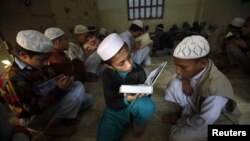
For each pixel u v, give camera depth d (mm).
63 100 1388
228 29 2727
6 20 1972
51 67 1610
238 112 1118
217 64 2816
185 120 1195
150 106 1131
